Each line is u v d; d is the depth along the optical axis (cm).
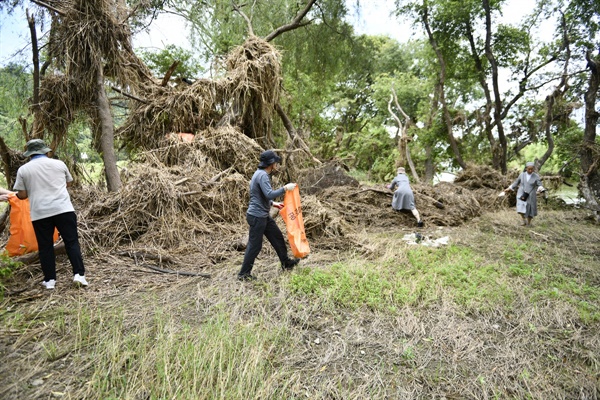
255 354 289
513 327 371
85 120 764
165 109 895
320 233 633
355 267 498
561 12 1352
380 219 840
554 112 1380
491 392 279
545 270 521
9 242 457
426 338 346
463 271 501
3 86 761
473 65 1670
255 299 402
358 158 2639
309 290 424
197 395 248
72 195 686
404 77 2570
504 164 1564
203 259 530
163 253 520
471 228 796
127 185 627
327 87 2066
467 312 393
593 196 912
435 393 275
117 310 367
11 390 246
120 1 775
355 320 372
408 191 823
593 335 355
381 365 303
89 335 315
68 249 407
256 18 1545
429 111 2017
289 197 482
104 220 577
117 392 251
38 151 404
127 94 845
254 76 941
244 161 821
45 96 714
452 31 1608
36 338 309
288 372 285
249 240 450
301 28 1677
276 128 1155
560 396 274
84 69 712
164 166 758
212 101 895
